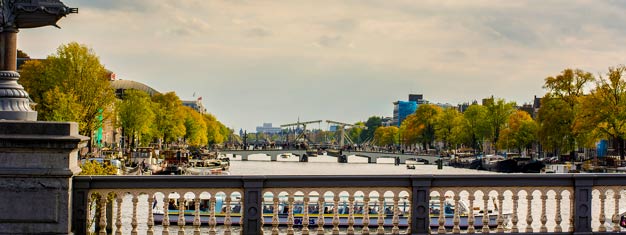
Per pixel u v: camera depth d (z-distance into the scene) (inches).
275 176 531.8
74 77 2598.4
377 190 542.6
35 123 488.7
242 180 528.4
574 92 3671.3
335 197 539.2
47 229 494.3
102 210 525.3
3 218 491.8
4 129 485.7
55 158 494.3
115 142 5718.5
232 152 7731.3
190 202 1644.9
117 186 523.5
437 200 1765.5
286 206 1658.5
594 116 3331.7
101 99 2630.4
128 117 3919.8
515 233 550.6
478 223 1664.6
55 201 494.0
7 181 491.2
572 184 556.1
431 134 6766.7
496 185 550.6
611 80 3336.6
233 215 1601.9
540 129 3718.0
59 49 2632.9
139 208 1774.1
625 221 1477.6
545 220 559.2
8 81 502.0
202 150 7057.1
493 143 5260.8
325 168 6309.1
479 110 5492.1
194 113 6968.5
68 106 2465.6
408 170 5802.2
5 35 494.3
